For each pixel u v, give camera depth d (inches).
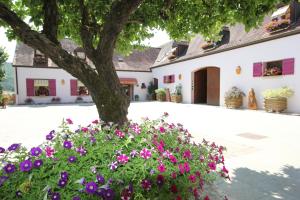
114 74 127.7
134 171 73.2
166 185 73.5
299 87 380.2
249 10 118.6
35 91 761.6
